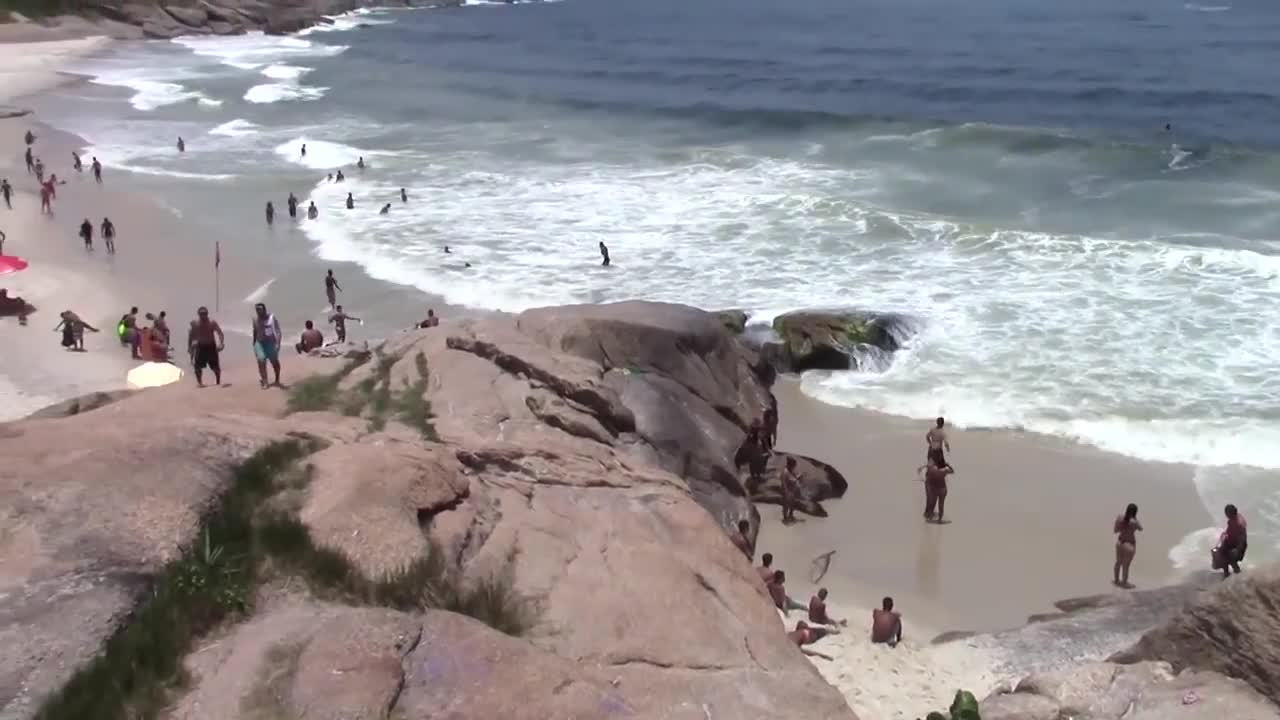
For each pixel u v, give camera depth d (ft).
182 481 31.01
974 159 141.79
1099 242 99.40
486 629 27.14
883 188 127.95
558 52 300.20
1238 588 28.78
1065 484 63.31
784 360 79.66
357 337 87.81
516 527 35.78
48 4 319.68
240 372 65.51
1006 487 63.41
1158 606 47.65
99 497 29.68
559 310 65.77
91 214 122.62
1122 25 324.39
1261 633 27.94
